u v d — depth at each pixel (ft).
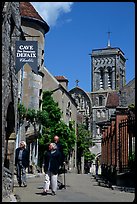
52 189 44.91
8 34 37.91
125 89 99.96
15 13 44.06
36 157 108.78
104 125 100.17
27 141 98.84
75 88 339.36
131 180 58.13
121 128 65.46
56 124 134.62
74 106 202.18
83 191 53.11
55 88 160.35
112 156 75.97
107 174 85.05
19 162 55.57
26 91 101.71
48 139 121.70
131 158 59.98
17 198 38.52
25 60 45.78
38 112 96.73
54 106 136.15
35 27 109.29
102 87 373.81
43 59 114.01
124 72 389.19
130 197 45.09
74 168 200.54
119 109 68.49
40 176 96.89
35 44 46.11
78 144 231.09
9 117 44.65
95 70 375.86
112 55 374.02
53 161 45.14
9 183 41.06
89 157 242.58
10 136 45.78
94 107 327.26
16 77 46.11
